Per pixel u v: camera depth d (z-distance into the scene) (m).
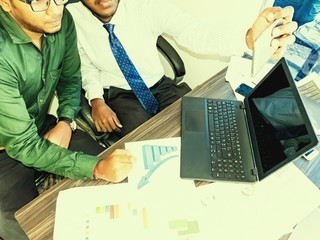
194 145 0.80
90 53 1.24
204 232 0.64
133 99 1.31
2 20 0.75
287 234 0.65
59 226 0.65
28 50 0.83
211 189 0.72
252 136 0.81
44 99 1.04
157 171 0.75
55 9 0.74
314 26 0.96
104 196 0.70
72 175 0.76
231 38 1.03
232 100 0.93
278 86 0.76
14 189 1.03
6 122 0.79
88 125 1.14
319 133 0.72
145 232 0.64
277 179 0.74
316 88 0.80
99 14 1.04
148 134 0.85
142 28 1.19
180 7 1.38
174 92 1.37
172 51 1.28
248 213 0.68
